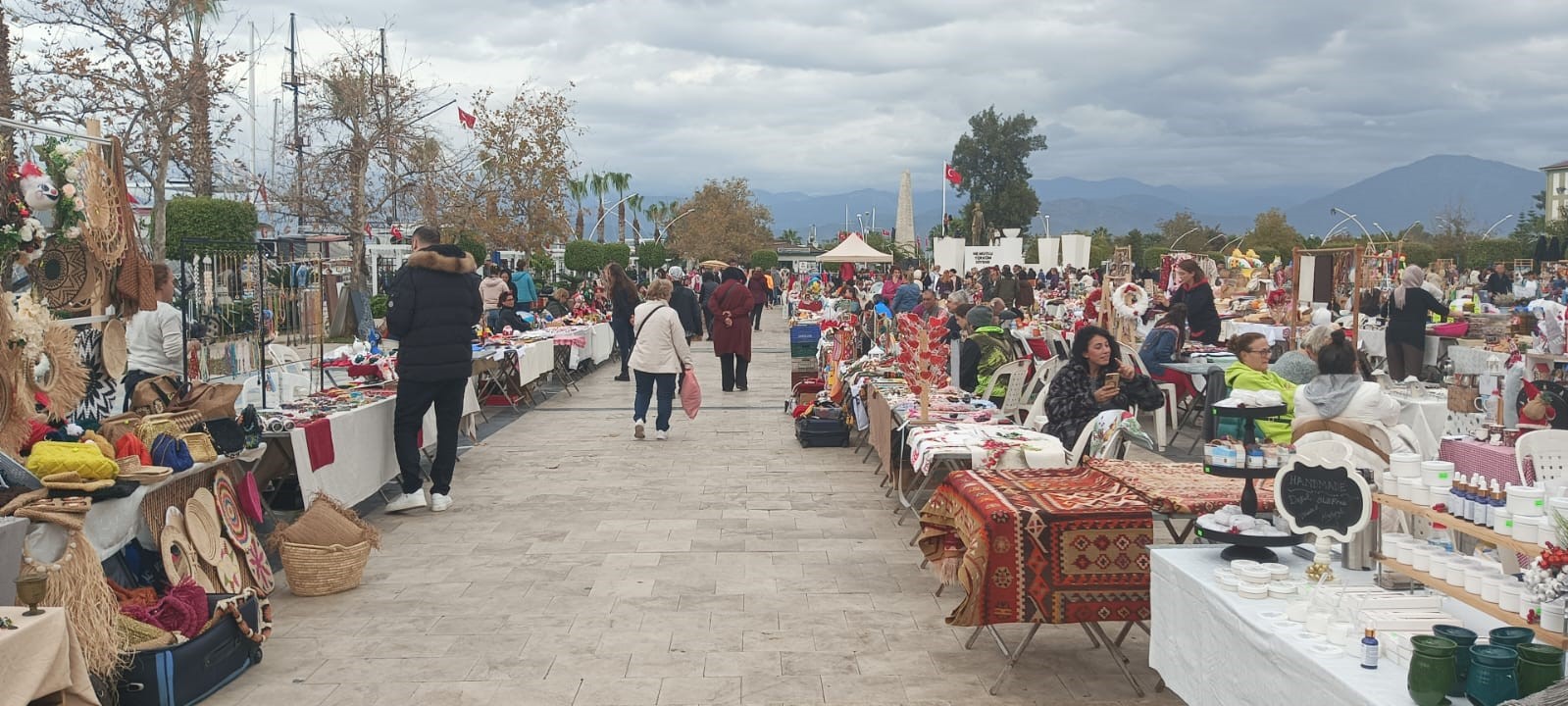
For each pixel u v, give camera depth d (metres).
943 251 40.44
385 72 26.45
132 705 4.21
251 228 21.23
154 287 6.17
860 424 9.88
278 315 8.69
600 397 14.76
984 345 10.86
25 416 4.67
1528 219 52.41
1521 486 3.11
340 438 7.13
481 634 5.24
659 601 5.75
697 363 19.58
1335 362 5.80
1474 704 2.62
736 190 73.50
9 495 4.16
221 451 5.75
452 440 8.08
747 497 8.35
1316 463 3.66
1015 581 4.56
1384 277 22.14
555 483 8.91
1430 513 3.37
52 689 3.37
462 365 7.91
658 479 9.09
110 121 20.33
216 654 4.52
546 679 4.67
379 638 5.19
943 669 4.78
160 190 20.47
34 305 4.80
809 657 4.92
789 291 34.28
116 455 5.02
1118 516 4.54
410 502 7.86
